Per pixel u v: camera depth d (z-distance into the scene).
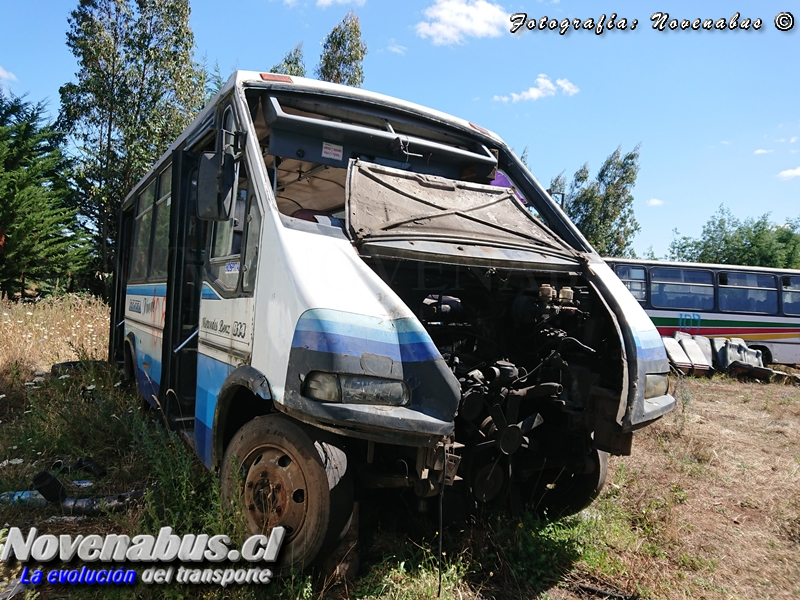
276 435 2.99
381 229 3.35
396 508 3.93
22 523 3.69
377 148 4.21
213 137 4.40
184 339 4.74
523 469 3.97
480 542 3.58
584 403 3.62
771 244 35.34
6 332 9.66
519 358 4.14
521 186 4.85
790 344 16.75
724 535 4.36
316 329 2.65
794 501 5.12
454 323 4.15
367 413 2.54
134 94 19.17
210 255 4.31
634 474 5.53
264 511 2.98
